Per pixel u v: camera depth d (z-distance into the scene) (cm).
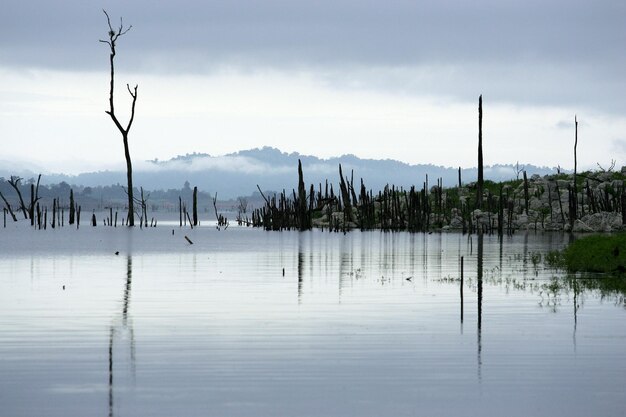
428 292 6294
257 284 7131
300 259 10781
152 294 6319
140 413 2883
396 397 3072
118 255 11931
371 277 7781
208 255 11881
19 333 4381
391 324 4659
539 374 3406
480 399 3045
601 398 3058
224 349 3925
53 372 3447
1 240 17250
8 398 3053
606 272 7806
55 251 13188
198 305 5584
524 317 4881
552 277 7394
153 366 3559
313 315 5053
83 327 4591
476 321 4744
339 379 3331
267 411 2903
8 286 7012
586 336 4234
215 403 2998
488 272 8138
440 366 3559
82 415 2858
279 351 3878
